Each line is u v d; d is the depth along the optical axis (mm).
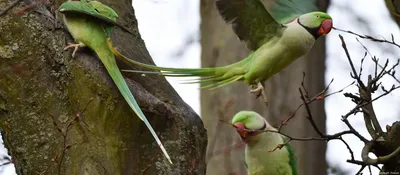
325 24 10297
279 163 12484
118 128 10398
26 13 10812
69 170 10406
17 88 10727
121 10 11797
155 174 10438
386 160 9750
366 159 9828
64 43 10727
